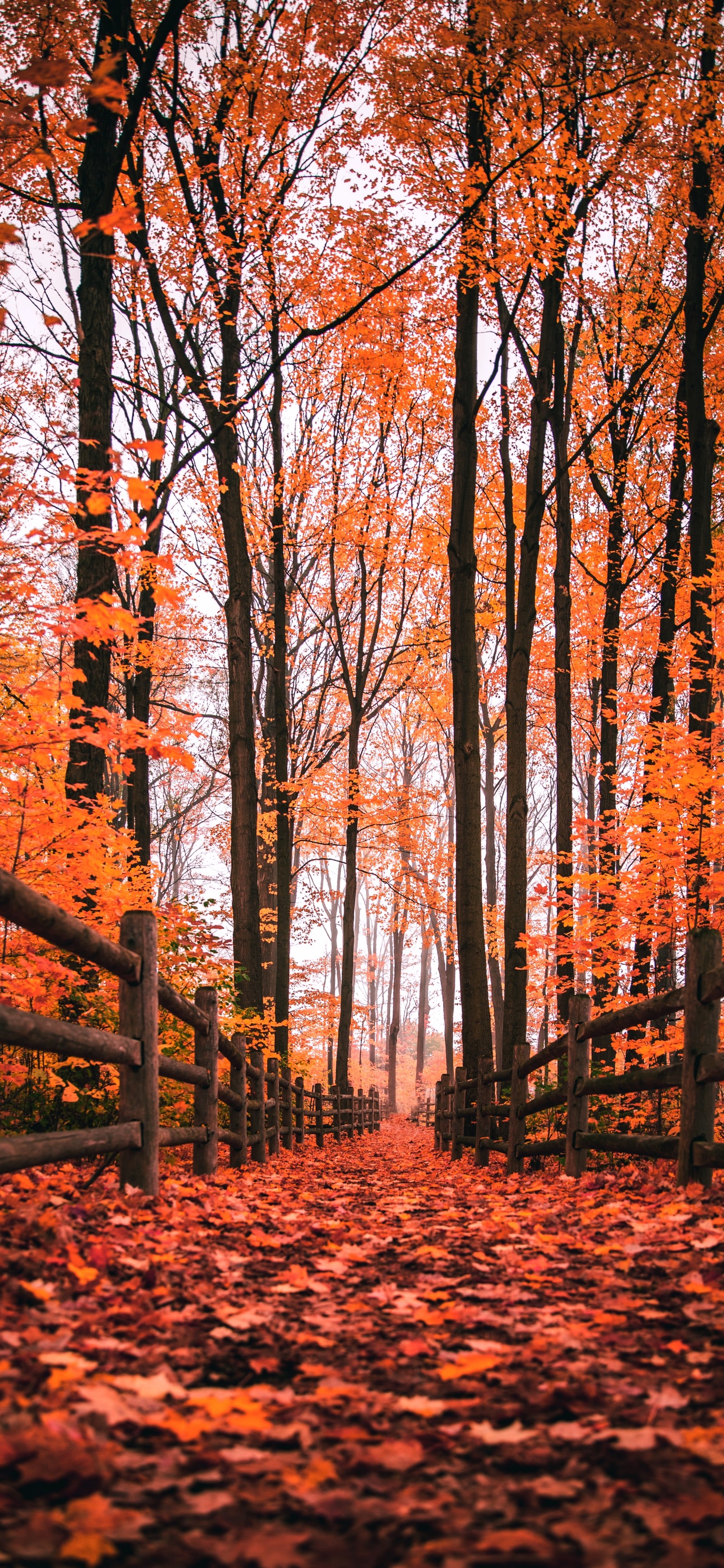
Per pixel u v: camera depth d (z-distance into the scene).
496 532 17.17
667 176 11.45
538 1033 29.28
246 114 10.52
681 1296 2.74
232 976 8.64
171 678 23.05
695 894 7.34
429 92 9.83
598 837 9.77
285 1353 2.37
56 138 8.09
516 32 8.81
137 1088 4.21
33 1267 2.72
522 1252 3.58
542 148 9.62
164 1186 4.60
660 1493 1.56
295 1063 15.25
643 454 14.69
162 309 10.47
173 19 7.40
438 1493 1.60
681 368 12.87
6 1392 1.85
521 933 11.52
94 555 7.30
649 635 14.37
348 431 16.72
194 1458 1.67
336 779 19.14
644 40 8.94
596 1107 7.54
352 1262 3.50
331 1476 1.64
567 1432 1.81
